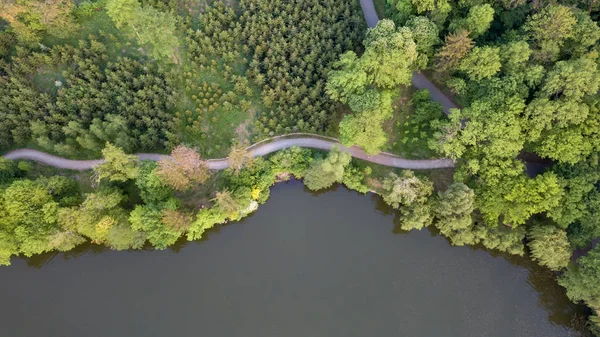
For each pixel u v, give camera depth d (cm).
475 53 8000
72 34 9275
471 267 8362
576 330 7812
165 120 9062
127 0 8194
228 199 7956
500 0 8925
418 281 8294
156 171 8081
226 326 7975
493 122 7756
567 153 7606
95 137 8825
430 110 8769
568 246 7731
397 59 8094
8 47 9094
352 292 8225
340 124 8469
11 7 8306
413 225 8238
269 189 8925
